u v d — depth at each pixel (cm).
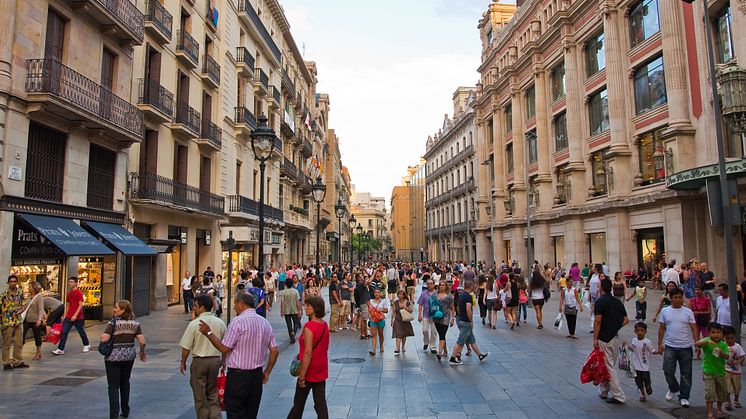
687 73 2205
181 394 793
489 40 5188
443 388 845
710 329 667
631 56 2631
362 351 1214
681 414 686
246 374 544
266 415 694
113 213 1681
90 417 670
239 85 2997
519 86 4188
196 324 619
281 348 1241
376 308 1170
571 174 3170
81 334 1150
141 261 1853
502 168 4600
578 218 3088
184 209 2041
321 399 570
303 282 2244
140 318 1770
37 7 1314
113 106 1611
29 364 1019
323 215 6619
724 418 657
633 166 2623
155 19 1891
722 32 2009
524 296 1670
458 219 6309
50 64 1298
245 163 3019
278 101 3700
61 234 1334
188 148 2252
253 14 3100
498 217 4550
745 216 1775
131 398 769
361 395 802
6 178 1216
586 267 2547
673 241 2198
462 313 1073
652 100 2483
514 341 1331
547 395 796
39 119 1339
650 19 2494
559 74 3528
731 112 1617
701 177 1761
